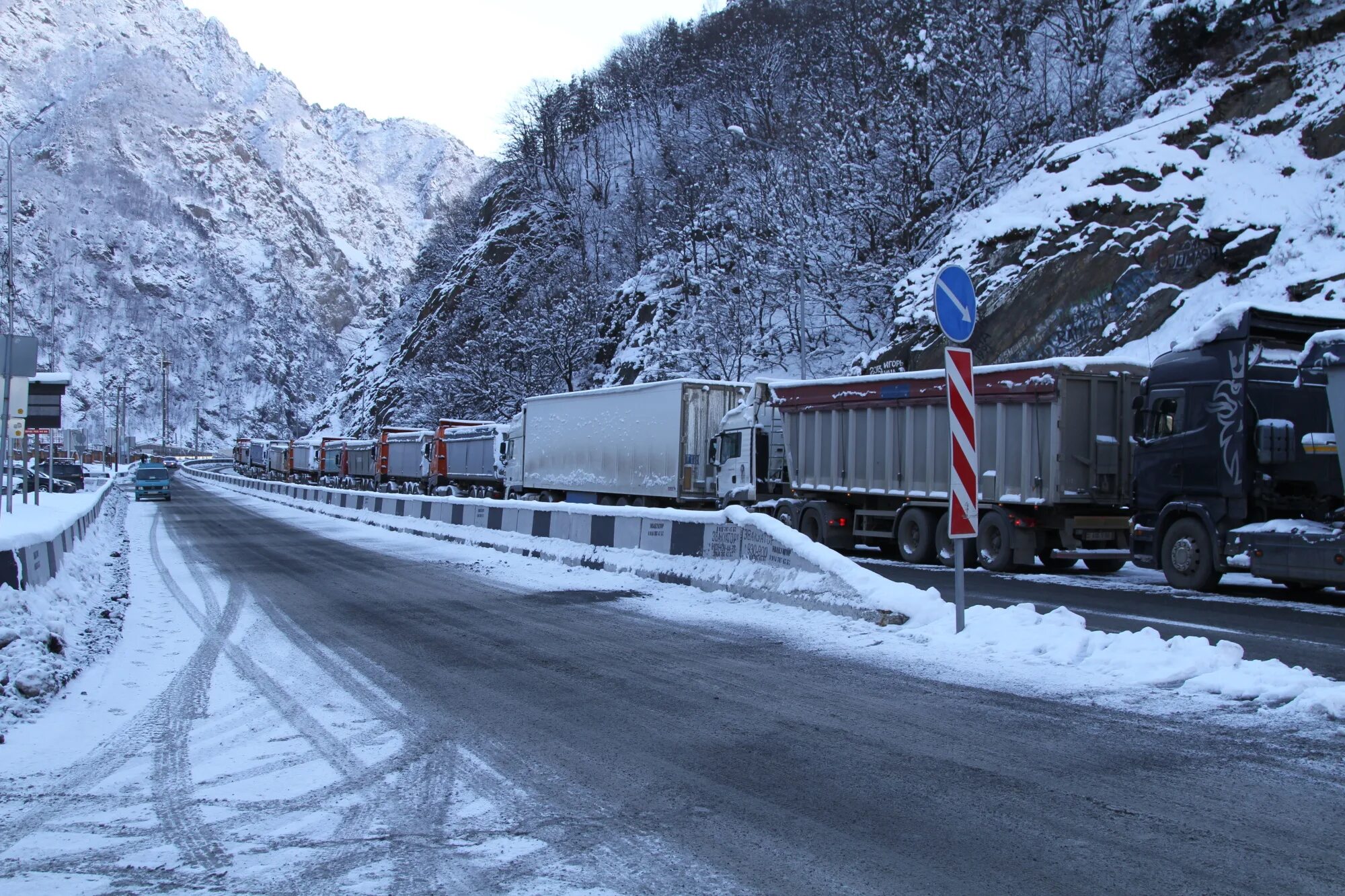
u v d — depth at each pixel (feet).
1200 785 18.15
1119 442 57.98
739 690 26.76
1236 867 14.40
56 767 20.44
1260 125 103.30
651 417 88.74
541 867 14.75
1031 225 109.91
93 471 337.72
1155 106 116.47
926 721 23.18
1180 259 97.50
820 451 72.13
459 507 87.56
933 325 113.19
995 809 17.06
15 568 35.42
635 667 30.09
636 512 56.65
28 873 14.78
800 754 20.66
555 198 305.32
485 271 284.20
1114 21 142.51
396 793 18.37
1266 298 87.30
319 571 60.18
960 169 142.31
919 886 13.89
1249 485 46.70
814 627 36.68
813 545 41.68
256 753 21.34
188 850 15.67
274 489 186.80
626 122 323.16
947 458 62.49
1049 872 14.33
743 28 258.57
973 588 50.42
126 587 53.06
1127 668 27.22
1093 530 57.52
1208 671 26.09
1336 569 42.09
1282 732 21.61
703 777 19.13
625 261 255.29
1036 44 157.79
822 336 147.13
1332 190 92.27
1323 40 105.60
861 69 166.40
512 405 210.18
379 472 204.85
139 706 25.94
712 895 13.71
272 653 33.24
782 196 148.97
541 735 22.45
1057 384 56.65
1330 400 42.32
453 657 32.22
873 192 143.84
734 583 44.88
